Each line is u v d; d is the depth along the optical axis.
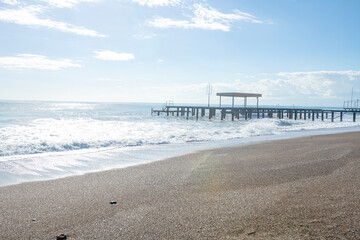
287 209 3.76
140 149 10.33
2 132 15.62
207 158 8.35
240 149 10.16
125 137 13.80
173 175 6.17
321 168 6.49
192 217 3.60
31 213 3.86
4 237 3.12
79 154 9.16
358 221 3.28
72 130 17.91
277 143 11.85
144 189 5.05
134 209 3.97
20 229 3.33
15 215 3.78
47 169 6.89
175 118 40.94
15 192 4.90
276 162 7.40
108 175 6.22
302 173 6.04
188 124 26.09
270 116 45.84
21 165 7.31
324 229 3.11
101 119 32.94
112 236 3.11
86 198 4.54
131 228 3.31
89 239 3.04
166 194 4.71
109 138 13.34
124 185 5.35
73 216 3.74
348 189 4.63
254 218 3.49
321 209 3.71
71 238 3.07
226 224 3.34
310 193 4.47
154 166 7.23
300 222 3.32
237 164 7.28
